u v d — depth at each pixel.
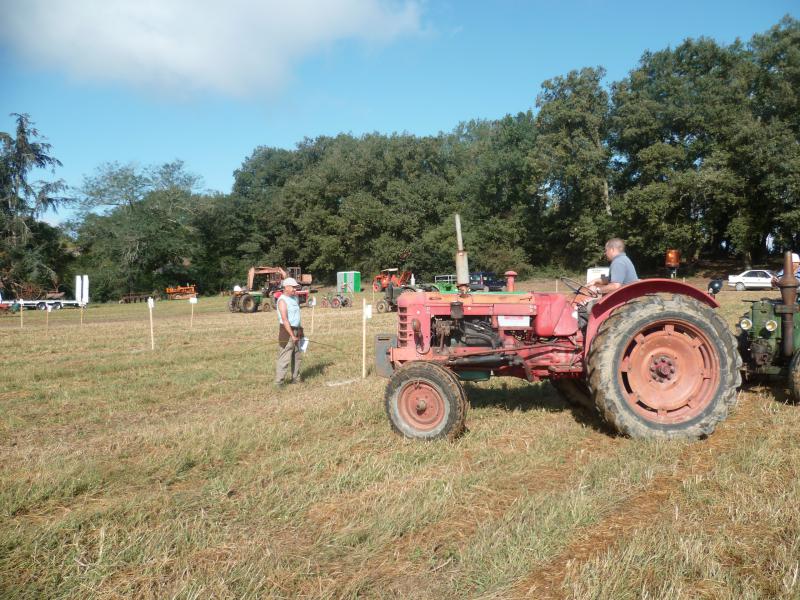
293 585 2.74
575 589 2.54
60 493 3.97
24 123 47.28
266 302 31.59
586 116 42.97
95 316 29.53
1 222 46.09
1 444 5.46
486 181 51.16
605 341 4.82
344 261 58.56
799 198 33.62
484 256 48.97
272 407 6.51
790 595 2.46
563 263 49.22
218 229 62.91
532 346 5.33
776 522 3.11
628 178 44.56
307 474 4.19
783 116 36.28
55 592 2.73
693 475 3.85
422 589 2.67
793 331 5.67
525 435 5.01
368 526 3.26
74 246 56.12
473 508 3.49
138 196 56.19
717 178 35.53
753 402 5.81
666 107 40.25
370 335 14.16
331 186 58.62
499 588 2.63
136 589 2.75
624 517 3.32
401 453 4.54
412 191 54.84
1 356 11.88
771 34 37.66
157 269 58.09
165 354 11.59
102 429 6.00
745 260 38.38
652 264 45.06
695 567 2.71
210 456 4.69
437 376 4.89
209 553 3.05
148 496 3.85
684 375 4.90
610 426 4.88
